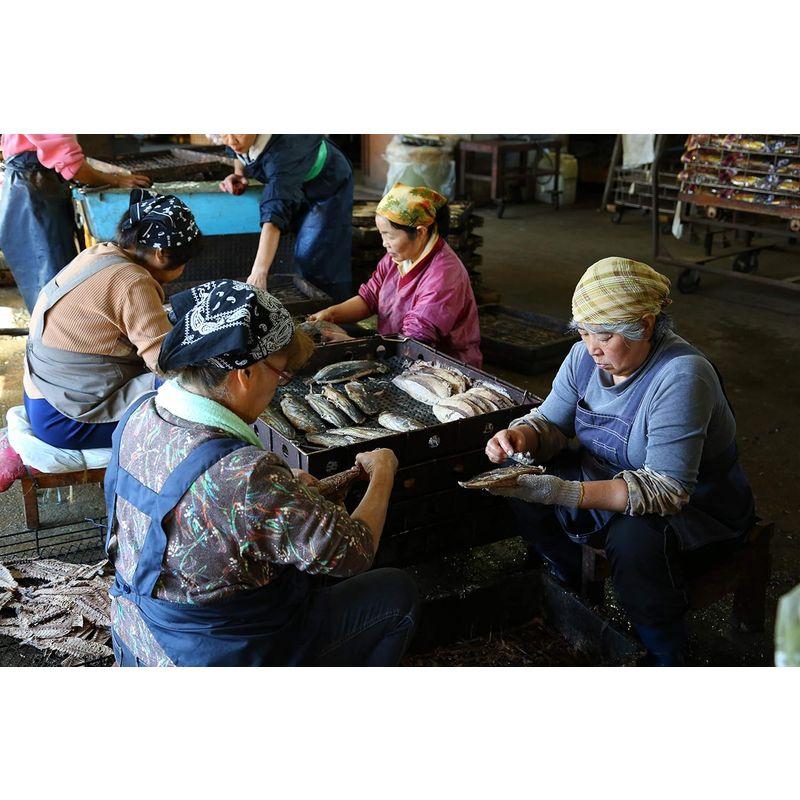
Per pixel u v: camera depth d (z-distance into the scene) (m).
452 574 3.06
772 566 3.21
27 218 4.93
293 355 1.75
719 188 6.55
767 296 6.82
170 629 1.75
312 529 1.68
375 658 2.08
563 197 10.59
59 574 2.99
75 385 2.92
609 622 2.40
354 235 5.61
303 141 4.48
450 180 9.23
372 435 2.71
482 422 2.73
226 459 1.64
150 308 2.82
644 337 2.20
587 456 2.56
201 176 5.53
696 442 2.20
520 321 5.70
